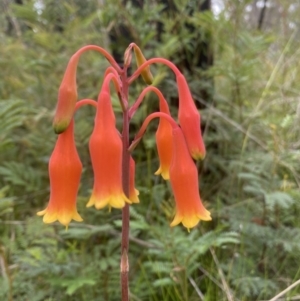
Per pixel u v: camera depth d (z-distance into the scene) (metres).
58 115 0.23
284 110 0.52
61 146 0.23
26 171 0.50
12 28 0.84
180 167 0.24
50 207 0.24
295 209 0.44
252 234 0.40
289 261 0.41
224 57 0.57
